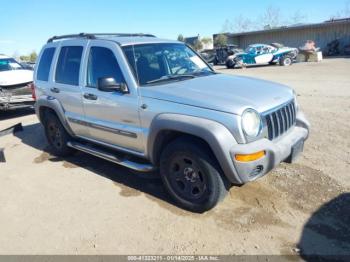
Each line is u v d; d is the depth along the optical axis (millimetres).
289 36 40375
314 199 3863
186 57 4852
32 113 10328
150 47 4512
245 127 3219
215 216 3652
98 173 5035
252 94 3682
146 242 3289
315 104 9031
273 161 3412
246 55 26844
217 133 3201
